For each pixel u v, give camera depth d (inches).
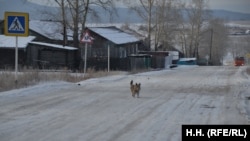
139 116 496.7
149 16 2615.7
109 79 1091.9
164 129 417.1
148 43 2628.0
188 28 3513.8
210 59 3946.9
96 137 378.3
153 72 1596.9
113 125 438.0
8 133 392.5
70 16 1736.0
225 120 470.0
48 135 384.8
